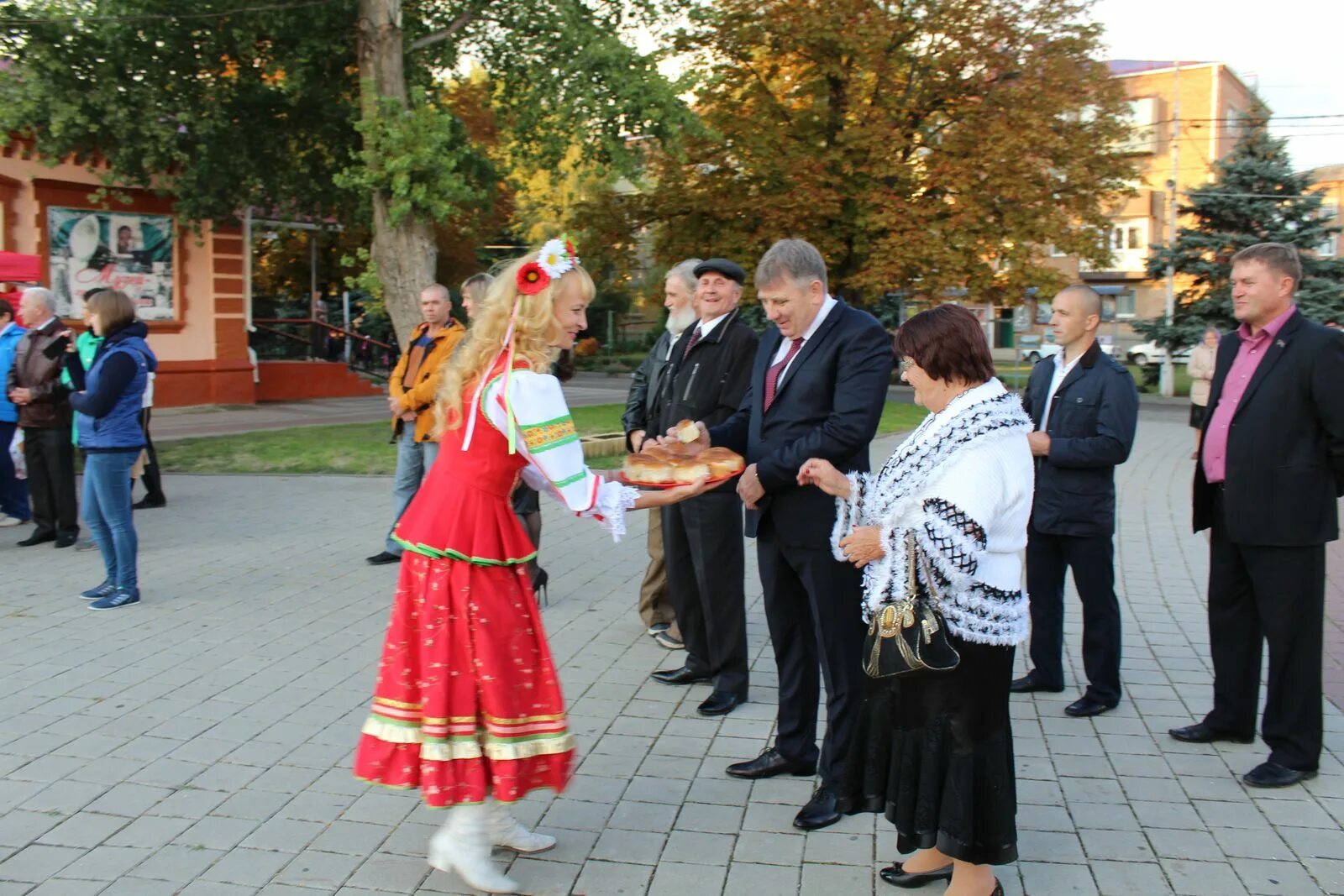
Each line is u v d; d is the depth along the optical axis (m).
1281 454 3.84
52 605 6.34
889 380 3.62
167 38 14.76
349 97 17.47
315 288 23.30
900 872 3.22
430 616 3.01
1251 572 3.97
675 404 4.83
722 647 4.70
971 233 21.69
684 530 4.89
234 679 5.05
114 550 6.37
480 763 3.02
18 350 7.82
